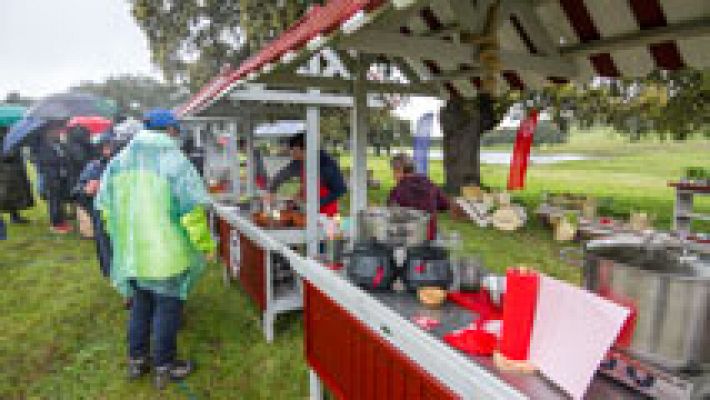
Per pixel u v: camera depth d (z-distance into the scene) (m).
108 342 3.48
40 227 7.86
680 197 6.60
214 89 2.83
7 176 7.88
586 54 2.29
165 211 2.50
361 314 1.65
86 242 6.75
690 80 8.15
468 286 1.76
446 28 2.27
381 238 1.88
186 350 3.29
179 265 2.58
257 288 3.52
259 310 3.93
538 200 11.06
